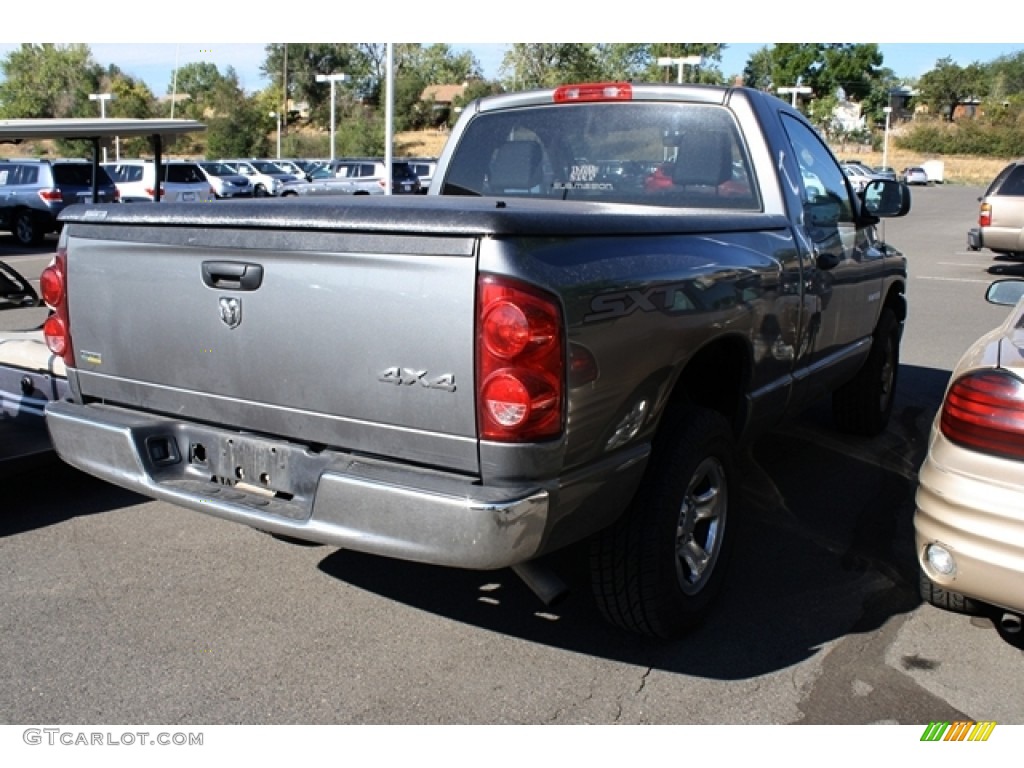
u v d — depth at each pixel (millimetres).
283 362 3016
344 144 61594
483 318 2633
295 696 3209
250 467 3176
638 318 3016
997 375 3092
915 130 90062
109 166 24578
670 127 4449
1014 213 15555
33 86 66062
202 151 63906
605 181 4637
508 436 2678
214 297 3127
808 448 5961
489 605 3861
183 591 3947
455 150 5113
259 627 3660
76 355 3619
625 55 57875
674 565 3404
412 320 2738
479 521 2660
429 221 2674
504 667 3404
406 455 2850
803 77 96500
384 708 3148
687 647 3555
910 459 5777
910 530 4684
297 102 81000
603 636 3629
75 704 3146
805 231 4352
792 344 4234
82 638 3559
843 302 4844
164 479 3324
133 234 3314
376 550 2824
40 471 5352
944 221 29922
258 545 4434
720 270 3482
